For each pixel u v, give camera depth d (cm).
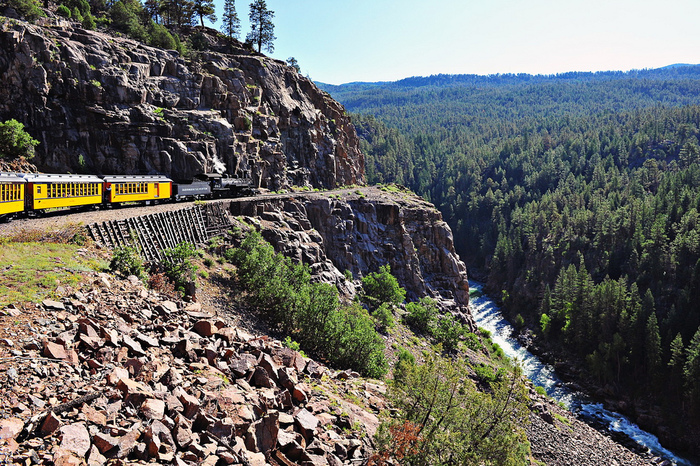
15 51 5266
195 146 6606
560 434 4709
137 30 7456
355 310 4459
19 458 1047
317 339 3441
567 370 8731
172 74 6962
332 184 9969
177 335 2122
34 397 1272
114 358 1666
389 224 8175
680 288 9550
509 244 14538
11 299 1802
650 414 7262
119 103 6091
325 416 1956
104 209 4469
